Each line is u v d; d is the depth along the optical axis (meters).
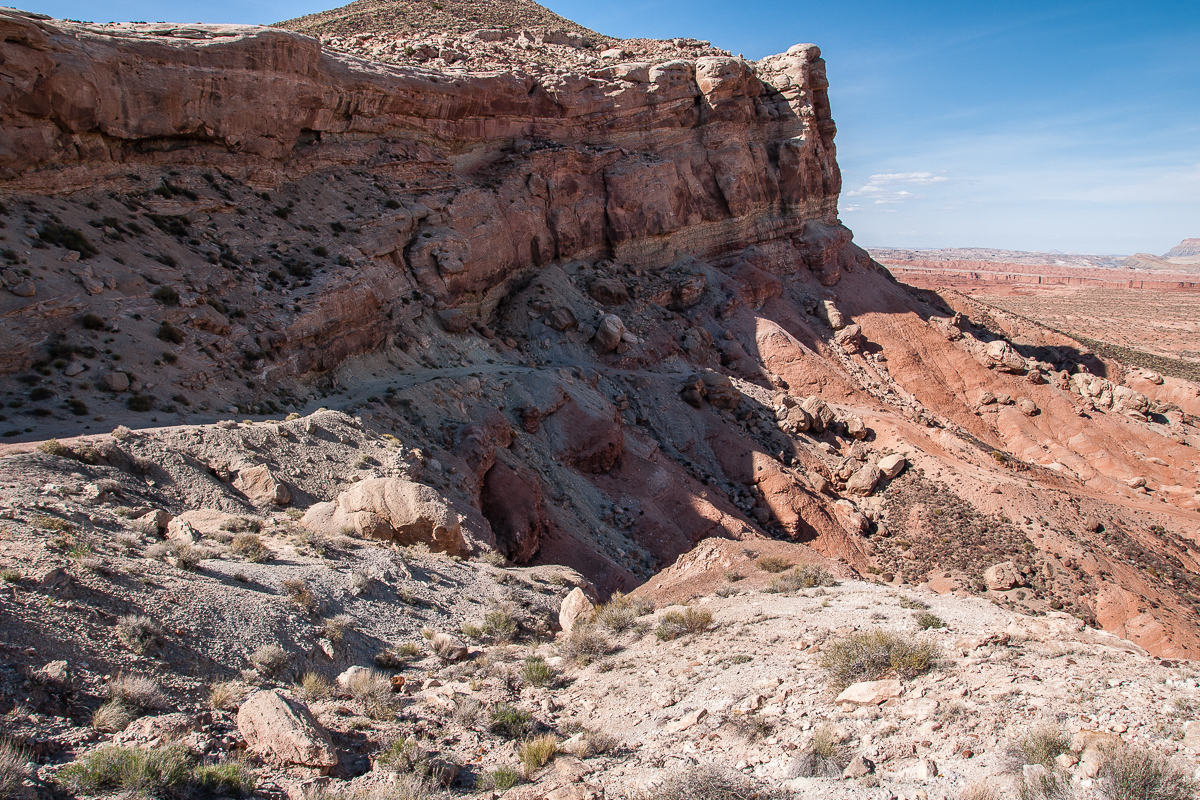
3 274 26.53
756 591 18.61
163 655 10.95
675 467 49.19
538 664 14.30
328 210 43.66
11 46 29.75
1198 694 8.88
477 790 9.03
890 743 8.74
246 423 27.14
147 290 30.91
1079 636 12.05
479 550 25.52
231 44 38.72
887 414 64.75
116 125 34.03
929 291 98.56
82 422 23.98
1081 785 6.96
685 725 10.61
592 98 66.38
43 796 7.24
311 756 8.99
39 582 10.98
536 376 45.44
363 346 39.59
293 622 13.86
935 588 44.81
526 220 59.28
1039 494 53.50
